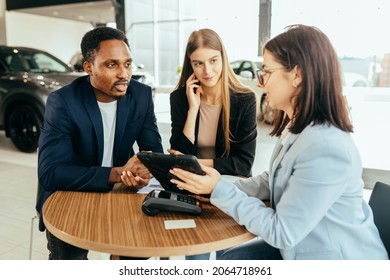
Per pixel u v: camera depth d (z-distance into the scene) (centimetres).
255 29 536
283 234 93
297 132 99
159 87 977
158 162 106
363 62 1155
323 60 94
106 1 776
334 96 95
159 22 1188
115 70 131
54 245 146
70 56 1347
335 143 91
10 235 246
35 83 452
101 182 127
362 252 100
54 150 134
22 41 1164
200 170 103
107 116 148
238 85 173
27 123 461
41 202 147
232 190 102
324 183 90
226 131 169
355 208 99
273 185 107
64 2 845
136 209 113
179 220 106
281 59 97
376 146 426
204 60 159
